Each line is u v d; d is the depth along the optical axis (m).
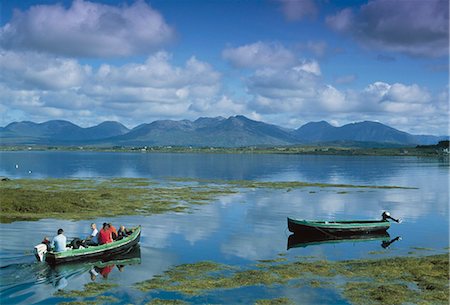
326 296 24.25
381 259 32.44
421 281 26.73
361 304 23.09
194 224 46.84
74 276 27.89
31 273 28.36
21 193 61.50
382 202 68.19
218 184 97.00
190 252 34.53
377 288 25.42
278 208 60.50
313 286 25.91
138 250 35.06
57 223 45.81
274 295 24.38
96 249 31.86
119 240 33.88
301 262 31.44
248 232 43.00
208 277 27.64
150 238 39.53
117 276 27.89
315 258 32.91
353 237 41.69
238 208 59.84
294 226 42.16
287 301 23.45
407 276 27.86
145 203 62.28
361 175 131.75
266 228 45.38
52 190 76.88
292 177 123.06
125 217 50.53
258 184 97.62
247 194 77.56
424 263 30.75
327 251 35.44
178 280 27.00
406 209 61.00
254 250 35.44
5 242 36.41
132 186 88.62
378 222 44.53
